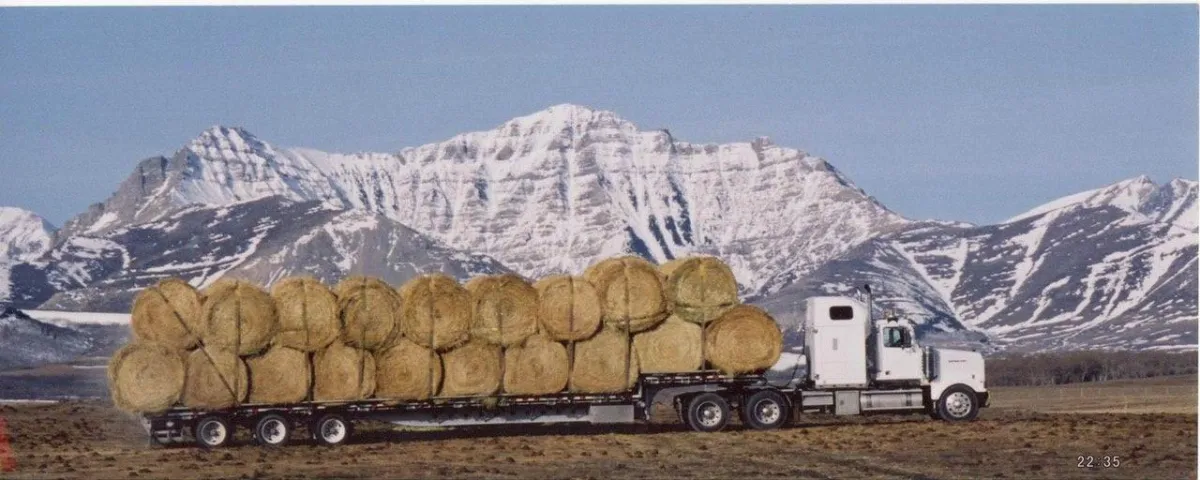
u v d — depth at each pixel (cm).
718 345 4431
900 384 4634
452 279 4284
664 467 3634
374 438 4488
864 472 3516
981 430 4444
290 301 4144
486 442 4284
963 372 4672
